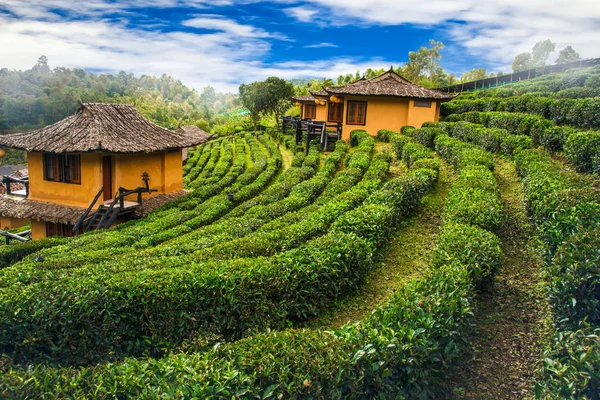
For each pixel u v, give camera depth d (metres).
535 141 17.44
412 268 10.07
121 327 7.75
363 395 5.18
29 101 85.06
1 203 21.73
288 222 13.17
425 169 15.05
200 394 4.69
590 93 23.28
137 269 9.88
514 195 13.24
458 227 8.91
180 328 7.87
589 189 9.34
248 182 27.34
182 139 24.12
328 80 72.25
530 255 9.70
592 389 4.65
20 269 11.04
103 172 20.81
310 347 5.33
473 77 85.31
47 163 21.17
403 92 29.66
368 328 5.75
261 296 8.04
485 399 5.89
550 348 5.96
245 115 91.56
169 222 17.66
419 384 5.51
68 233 21.12
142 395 4.88
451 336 5.83
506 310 7.80
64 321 7.54
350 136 29.78
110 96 115.19
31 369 5.71
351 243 9.31
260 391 4.87
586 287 5.86
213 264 8.82
